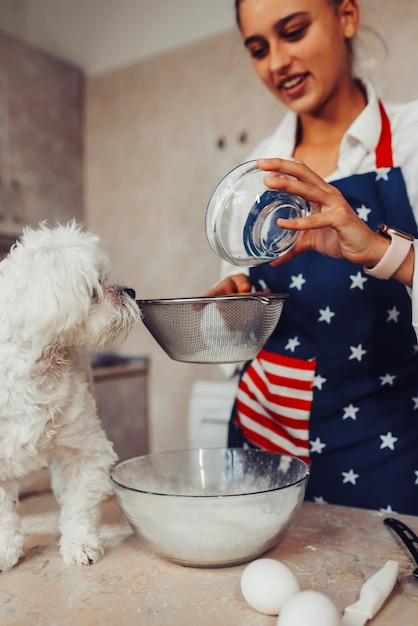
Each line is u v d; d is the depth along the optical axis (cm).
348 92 119
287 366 116
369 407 111
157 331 85
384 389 111
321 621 53
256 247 82
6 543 73
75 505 80
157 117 265
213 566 70
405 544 75
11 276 79
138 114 271
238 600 63
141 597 64
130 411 254
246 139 239
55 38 281
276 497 69
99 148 286
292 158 125
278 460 84
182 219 260
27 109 262
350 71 118
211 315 78
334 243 90
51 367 78
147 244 272
